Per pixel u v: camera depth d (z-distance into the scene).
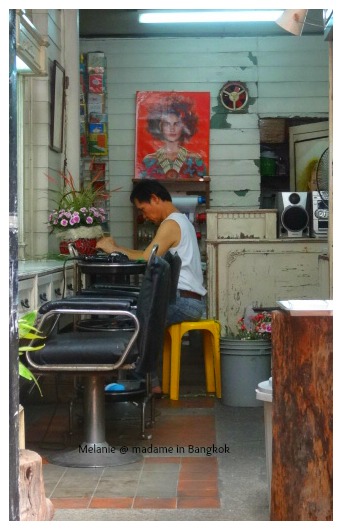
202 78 9.23
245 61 9.24
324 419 2.58
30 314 2.90
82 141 9.13
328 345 2.57
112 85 9.23
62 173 6.87
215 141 9.25
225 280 6.60
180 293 5.46
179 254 5.50
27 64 5.66
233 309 6.61
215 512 3.22
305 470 2.59
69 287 5.41
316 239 6.58
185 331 5.48
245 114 9.24
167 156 9.19
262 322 5.48
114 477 3.73
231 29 9.21
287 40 9.22
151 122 9.19
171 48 9.21
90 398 4.04
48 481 3.67
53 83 6.61
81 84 9.10
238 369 5.25
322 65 9.21
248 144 9.24
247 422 4.84
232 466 3.91
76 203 5.73
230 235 6.82
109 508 3.27
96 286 5.20
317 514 2.58
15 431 2.00
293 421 2.60
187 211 8.91
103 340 3.79
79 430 4.66
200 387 5.96
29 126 6.41
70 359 3.67
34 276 4.39
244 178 9.26
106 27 9.16
